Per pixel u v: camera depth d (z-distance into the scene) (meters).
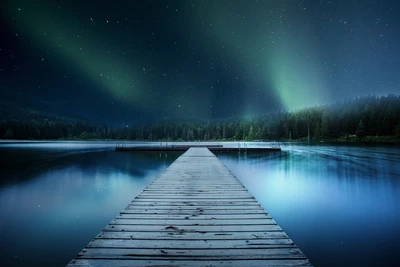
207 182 6.19
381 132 57.69
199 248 2.48
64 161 20.73
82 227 6.02
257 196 8.70
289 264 2.17
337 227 5.73
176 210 3.80
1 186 10.90
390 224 5.86
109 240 2.65
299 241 5.01
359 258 4.33
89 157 24.17
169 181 6.36
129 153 29.05
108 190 10.16
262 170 15.04
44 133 86.25
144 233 2.86
